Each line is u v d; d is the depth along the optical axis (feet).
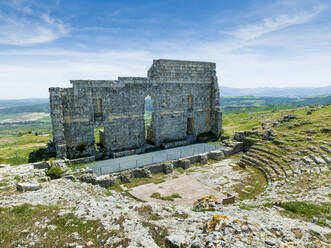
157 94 126.31
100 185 80.69
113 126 113.60
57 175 77.46
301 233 31.89
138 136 122.31
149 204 48.19
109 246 30.81
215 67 149.89
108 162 101.65
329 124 110.52
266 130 133.18
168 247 30.73
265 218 39.75
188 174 97.09
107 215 40.63
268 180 81.51
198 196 73.51
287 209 46.14
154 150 122.93
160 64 126.00
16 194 53.42
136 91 118.83
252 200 62.85
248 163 104.32
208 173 97.71
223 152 122.01
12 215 39.58
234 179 89.56
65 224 36.68
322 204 46.57
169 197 72.49
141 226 36.60
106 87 109.40
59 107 96.53
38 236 32.83
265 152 106.22
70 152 103.40
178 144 133.69
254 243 25.36
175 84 133.08
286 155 93.20
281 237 29.68
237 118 249.55
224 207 51.06
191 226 36.83
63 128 97.96
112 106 112.16
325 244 26.23
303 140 100.89
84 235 33.50
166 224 38.06
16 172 73.20
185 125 140.77
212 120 153.89
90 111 106.63
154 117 128.88
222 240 25.79
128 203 52.80
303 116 140.46
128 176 88.94
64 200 51.03
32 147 124.57
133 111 118.93
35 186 58.59
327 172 66.69
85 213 41.16
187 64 136.87
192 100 144.15
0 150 114.11
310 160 79.10
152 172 97.19
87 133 106.63
